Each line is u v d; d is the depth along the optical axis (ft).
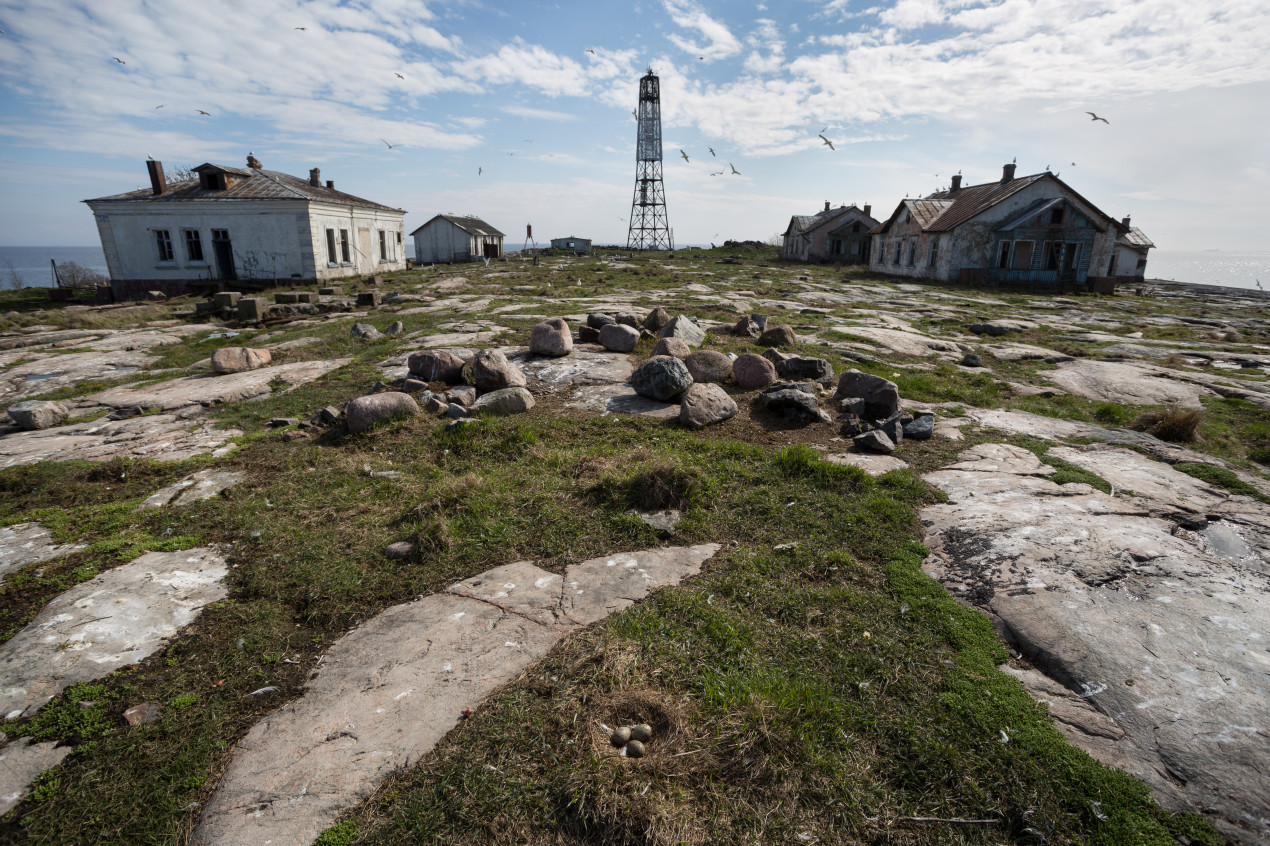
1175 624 11.18
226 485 18.89
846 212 142.61
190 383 31.19
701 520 15.74
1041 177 92.48
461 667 10.76
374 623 12.17
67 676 10.80
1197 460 19.94
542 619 12.01
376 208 102.47
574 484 17.76
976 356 37.47
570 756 8.80
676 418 23.48
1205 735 8.87
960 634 11.25
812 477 18.07
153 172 85.81
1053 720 9.35
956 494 17.28
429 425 22.93
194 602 12.99
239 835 7.95
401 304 59.67
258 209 83.87
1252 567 13.35
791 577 13.33
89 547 15.03
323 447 21.93
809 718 9.37
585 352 32.50
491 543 14.79
